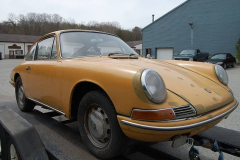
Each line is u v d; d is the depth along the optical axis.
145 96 1.47
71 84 2.09
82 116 2.02
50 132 2.39
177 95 1.64
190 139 1.69
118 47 3.06
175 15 23.56
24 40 47.00
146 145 2.16
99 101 1.79
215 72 2.33
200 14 21.67
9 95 6.00
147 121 1.46
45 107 2.75
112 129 1.72
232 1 19.64
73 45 2.71
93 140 1.97
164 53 25.31
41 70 2.66
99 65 1.89
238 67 16.73
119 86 1.60
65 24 75.31
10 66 18.59
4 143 2.07
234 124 3.57
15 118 2.08
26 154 1.71
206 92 1.87
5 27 72.19
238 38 19.75
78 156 1.86
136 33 69.00
